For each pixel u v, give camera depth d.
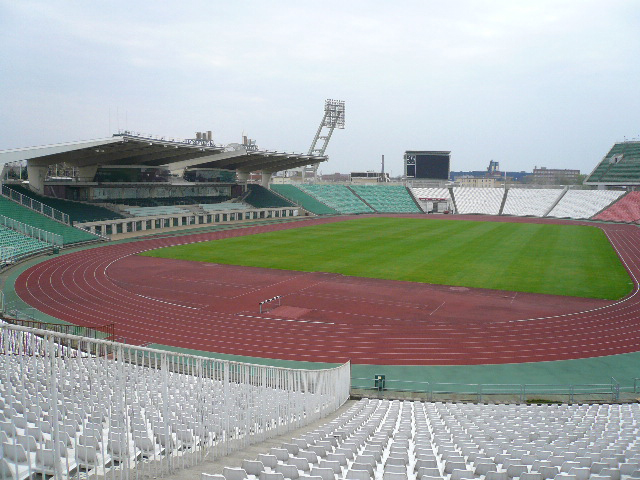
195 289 43.19
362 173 164.50
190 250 64.31
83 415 10.99
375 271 51.12
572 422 17.70
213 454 11.91
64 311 35.94
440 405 21.80
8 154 58.16
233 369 24.95
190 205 97.12
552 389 24.72
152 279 46.84
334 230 87.69
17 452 8.57
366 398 23.11
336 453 11.71
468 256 60.31
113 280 46.19
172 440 11.96
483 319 35.41
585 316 36.09
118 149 69.75
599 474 11.03
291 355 28.88
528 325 34.19
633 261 58.19
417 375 26.48
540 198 132.38
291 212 115.69
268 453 11.94
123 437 10.06
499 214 130.62
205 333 32.12
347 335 32.16
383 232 84.75
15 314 34.12
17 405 11.73
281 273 50.12
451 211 136.75
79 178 80.75
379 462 12.00
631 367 27.50
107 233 75.00
